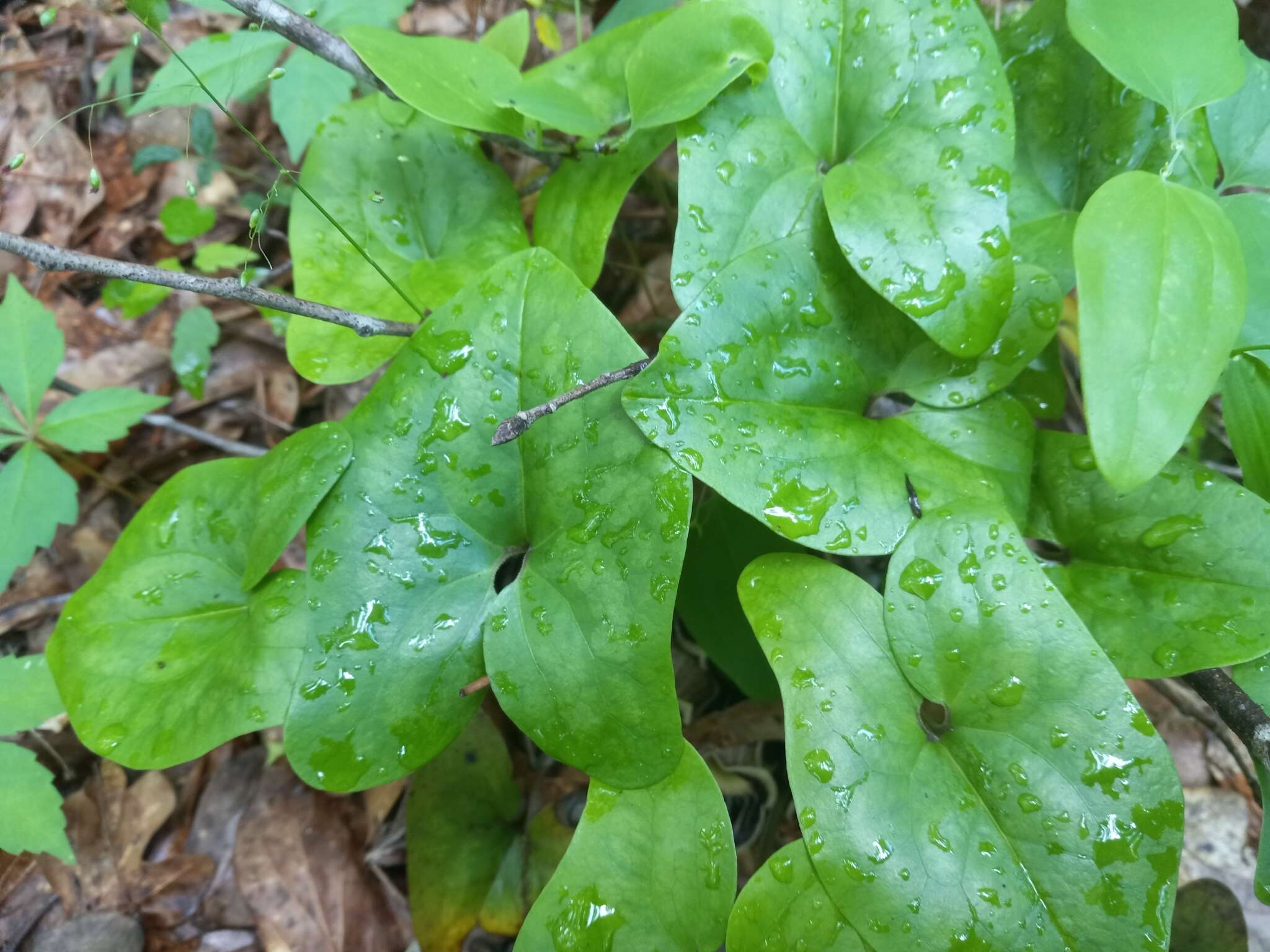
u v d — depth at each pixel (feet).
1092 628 0.65
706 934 0.61
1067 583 0.68
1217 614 0.62
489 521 0.69
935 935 0.58
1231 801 0.91
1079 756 0.58
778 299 0.67
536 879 0.83
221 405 1.22
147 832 0.96
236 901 0.93
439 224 0.87
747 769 0.90
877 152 0.69
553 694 0.64
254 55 0.90
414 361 0.69
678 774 0.64
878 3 0.71
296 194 0.85
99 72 1.34
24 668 0.85
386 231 0.86
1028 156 0.78
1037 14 0.77
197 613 0.74
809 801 0.59
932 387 0.70
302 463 0.69
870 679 0.62
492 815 0.87
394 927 0.91
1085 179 0.76
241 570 0.74
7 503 0.92
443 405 0.68
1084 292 0.55
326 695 0.65
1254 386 0.68
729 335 0.65
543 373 0.67
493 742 0.87
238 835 0.95
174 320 1.24
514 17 0.91
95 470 1.16
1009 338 0.69
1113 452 0.53
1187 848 0.90
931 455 0.68
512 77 0.77
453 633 0.68
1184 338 0.55
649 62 0.70
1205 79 0.61
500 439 0.61
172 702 0.70
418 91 0.69
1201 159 0.72
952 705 0.62
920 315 0.64
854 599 0.64
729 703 0.96
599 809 0.64
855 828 0.59
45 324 0.98
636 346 0.65
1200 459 0.94
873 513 0.64
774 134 0.70
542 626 0.65
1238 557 0.63
